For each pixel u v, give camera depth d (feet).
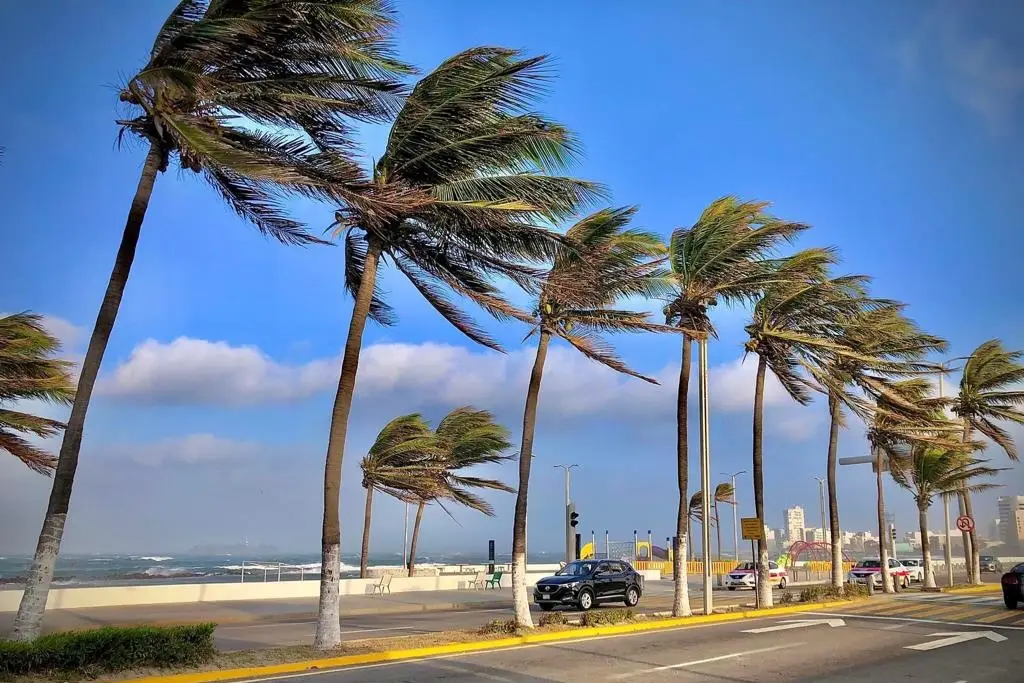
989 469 105.81
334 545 42.04
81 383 34.12
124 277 35.60
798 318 75.36
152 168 36.70
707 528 65.05
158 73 32.35
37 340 58.18
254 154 33.53
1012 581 69.72
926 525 106.32
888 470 99.96
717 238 62.39
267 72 36.86
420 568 146.61
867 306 80.89
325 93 36.83
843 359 79.15
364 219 41.86
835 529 88.48
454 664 38.50
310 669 36.83
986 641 47.73
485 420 114.11
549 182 44.21
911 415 84.58
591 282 49.80
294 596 94.48
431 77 41.60
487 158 43.37
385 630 57.88
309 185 34.55
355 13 35.65
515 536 52.75
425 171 43.93
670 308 65.51
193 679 33.45
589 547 125.08
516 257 45.91
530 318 47.67
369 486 110.01
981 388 109.81
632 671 36.45
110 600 77.97
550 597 74.18
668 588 120.88
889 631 53.06
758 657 41.04
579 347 53.36
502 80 40.57
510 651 43.50
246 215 40.93
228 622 67.56
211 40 34.01
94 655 32.78
